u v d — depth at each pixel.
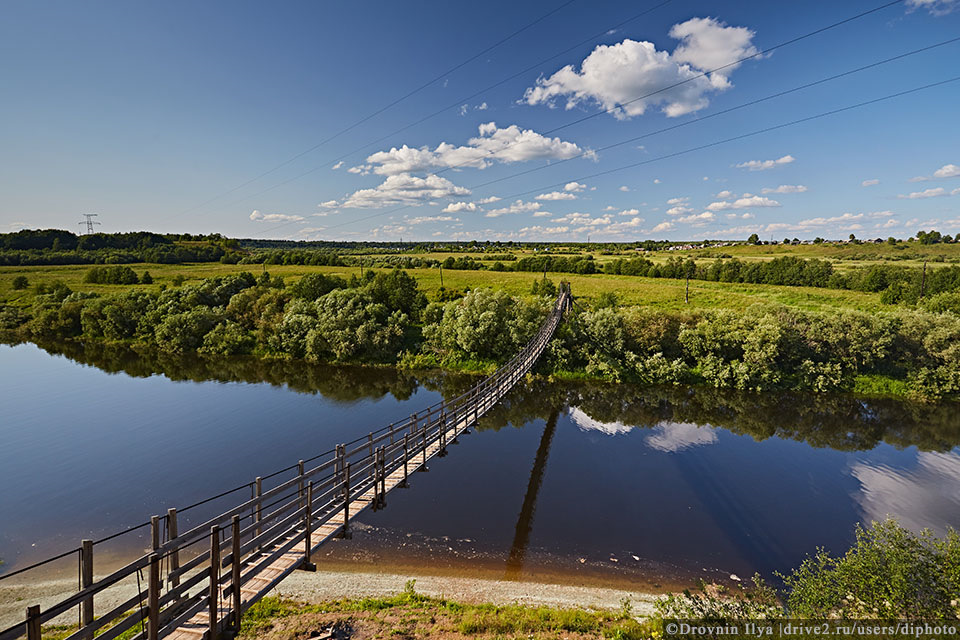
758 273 72.12
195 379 40.09
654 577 14.96
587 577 14.83
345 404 33.38
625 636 10.87
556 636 10.95
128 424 29.19
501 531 17.36
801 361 37.56
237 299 53.56
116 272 77.62
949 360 34.38
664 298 58.75
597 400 34.81
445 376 40.28
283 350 46.91
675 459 24.64
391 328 45.06
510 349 41.50
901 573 9.77
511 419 30.91
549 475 22.42
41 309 60.69
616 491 20.91
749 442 27.28
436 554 15.76
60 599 13.05
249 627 10.92
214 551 7.36
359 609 12.05
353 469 14.04
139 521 18.09
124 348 51.19
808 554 16.48
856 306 51.53
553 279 75.00
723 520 18.61
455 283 72.06
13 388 37.66
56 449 25.27
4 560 15.46
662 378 37.72
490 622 11.41
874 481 22.38
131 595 13.15
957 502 20.39
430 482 21.39
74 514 18.61
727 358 39.06
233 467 23.17
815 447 26.59
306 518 9.79
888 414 31.86
